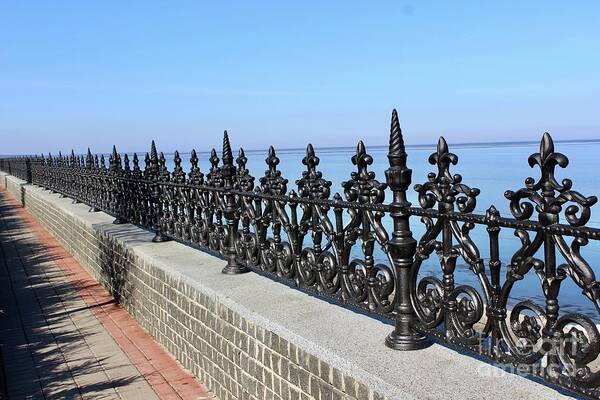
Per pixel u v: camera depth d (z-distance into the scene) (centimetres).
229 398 476
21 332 732
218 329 484
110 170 1018
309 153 422
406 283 332
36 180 2161
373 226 356
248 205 517
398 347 329
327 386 337
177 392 523
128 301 776
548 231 249
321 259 416
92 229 987
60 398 527
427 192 319
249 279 517
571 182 241
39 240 1480
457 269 1117
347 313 402
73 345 670
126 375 571
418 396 271
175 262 616
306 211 430
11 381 571
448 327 307
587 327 237
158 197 752
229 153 546
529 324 264
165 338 630
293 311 413
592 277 233
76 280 1003
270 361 400
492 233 280
